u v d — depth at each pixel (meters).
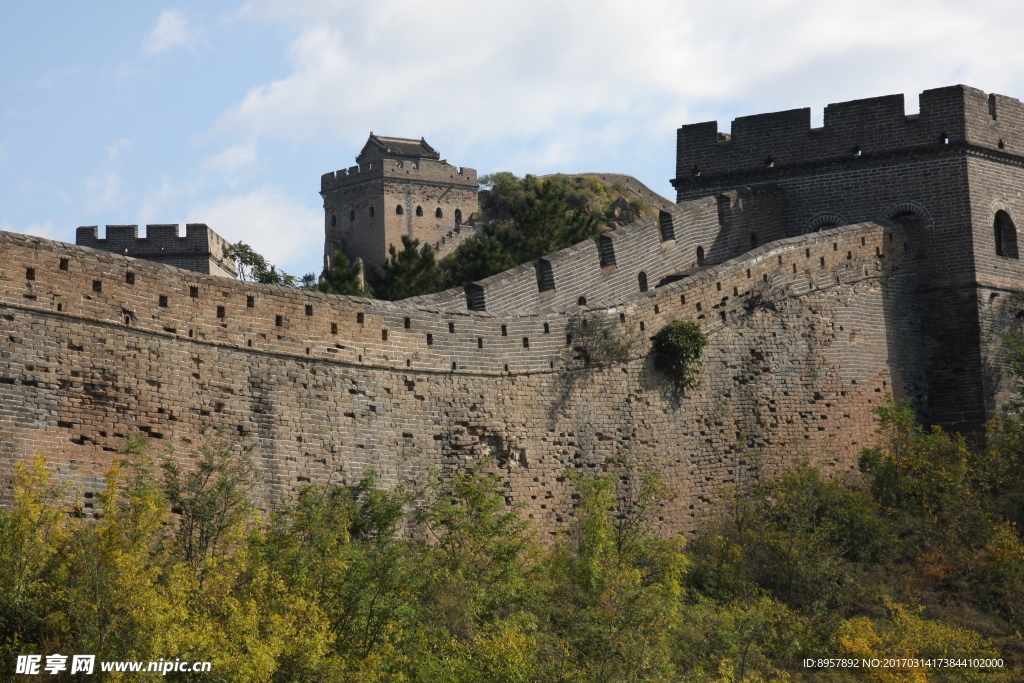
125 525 28.05
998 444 50.75
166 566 27.84
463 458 39.47
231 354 34.38
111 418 31.41
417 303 39.56
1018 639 40.97
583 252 46.91
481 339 40.62
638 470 43.62
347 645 29.81
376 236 126.56
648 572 40.00
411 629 31.45
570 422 42.38
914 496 48.12
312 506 33.78
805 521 44.00
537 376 41.81
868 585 42.69
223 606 27.20
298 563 30.66
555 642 32.88
